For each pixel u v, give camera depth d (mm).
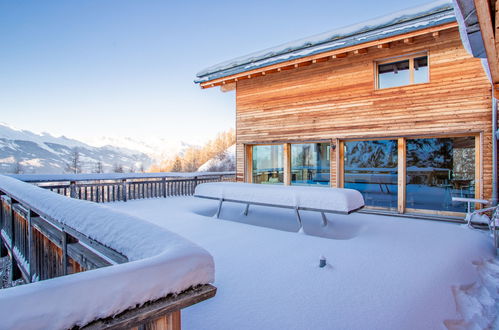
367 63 7684
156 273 1034
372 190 7867
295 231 6227
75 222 1924
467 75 6387
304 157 8992
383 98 7449
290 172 9281
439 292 2846
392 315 2336
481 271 3785
